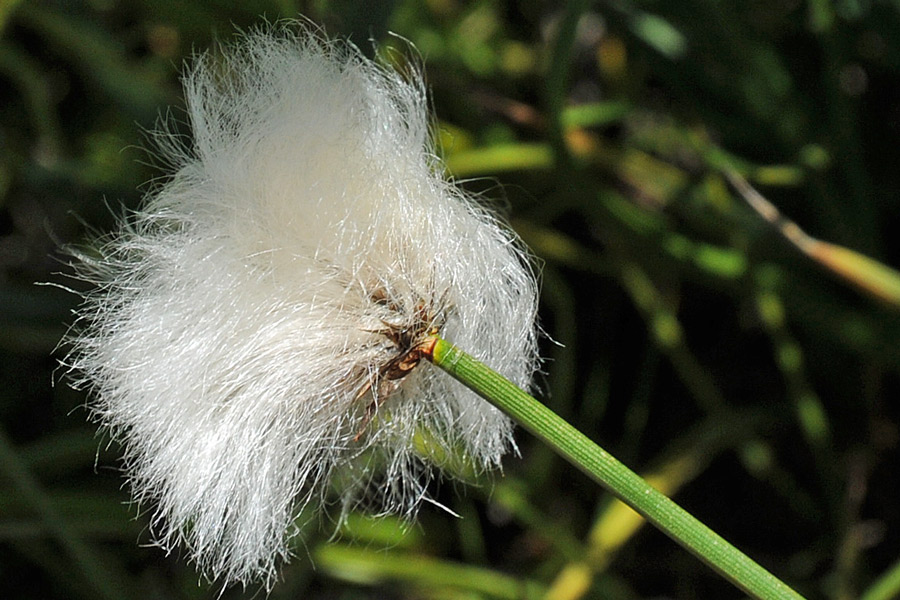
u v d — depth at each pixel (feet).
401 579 1.08
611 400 1.18
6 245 1.16
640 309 1.13
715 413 1.11
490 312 0.91
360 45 0.98
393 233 0.90
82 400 1.12
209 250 0.90
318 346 0.90
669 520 0.87
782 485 1.11
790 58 1.16
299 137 0.90
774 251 1.10
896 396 1.12
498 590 1.08
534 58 1.21
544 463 1.11
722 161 1.06
